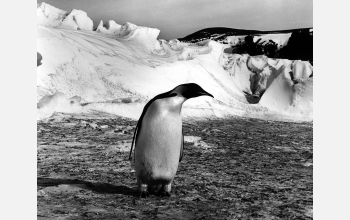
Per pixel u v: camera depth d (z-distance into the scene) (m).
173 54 32.50
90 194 5.56
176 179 7.02
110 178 6.89
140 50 30.33
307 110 27.36
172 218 4.54
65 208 4.85
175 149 5.11
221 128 18.64
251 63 34.41
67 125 14.99
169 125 5.02
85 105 19.52
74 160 8.78
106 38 29.53
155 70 27.27
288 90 28.62
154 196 5.49
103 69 24.92
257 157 10.48
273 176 7.81
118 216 4.55
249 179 7.36
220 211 4.93
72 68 23.44
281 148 12.70
